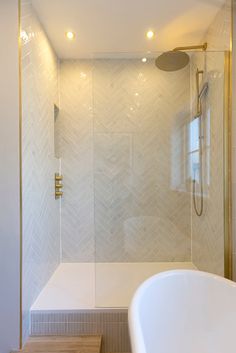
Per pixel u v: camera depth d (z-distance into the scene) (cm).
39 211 178
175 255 237
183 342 123
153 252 237
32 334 151
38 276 174
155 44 220
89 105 246
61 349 137
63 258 247
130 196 238
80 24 188
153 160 236
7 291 140
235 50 160
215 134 184
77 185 247
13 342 138
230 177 166
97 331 152
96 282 195
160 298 124
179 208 237
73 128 246
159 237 237
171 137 233
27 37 154
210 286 131
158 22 187
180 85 227
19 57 141
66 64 245
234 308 123
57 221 235
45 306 158
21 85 143
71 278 209
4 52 141
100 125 236
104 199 239
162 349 116
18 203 141
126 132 235
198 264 219
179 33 203
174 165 235
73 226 246
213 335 124
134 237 238
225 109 167
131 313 94
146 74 230
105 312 153
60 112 246
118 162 237
